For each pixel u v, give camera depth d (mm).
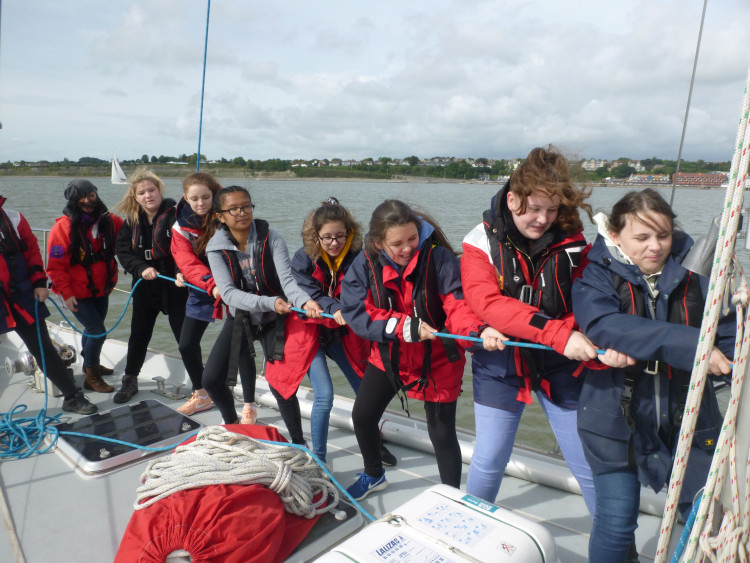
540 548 1391
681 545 1285
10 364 3520
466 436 2896
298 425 2658
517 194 1650
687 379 1458
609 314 1466
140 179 3352
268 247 2562
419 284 2027
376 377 2219
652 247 1447
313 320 2512
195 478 1949
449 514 1489
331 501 2250
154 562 1667
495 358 1828
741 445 1045
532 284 1751
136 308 3514
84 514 2316
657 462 1504
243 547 1723
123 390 3584
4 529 2223
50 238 3381
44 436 2936
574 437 1768
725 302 1077
